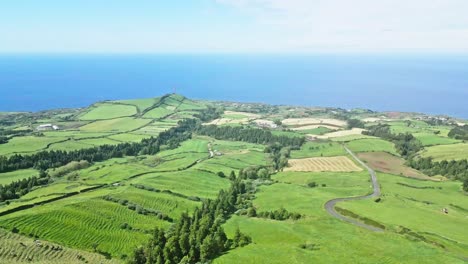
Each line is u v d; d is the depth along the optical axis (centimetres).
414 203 16700
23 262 11219
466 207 17275
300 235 11650
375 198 17000
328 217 13888
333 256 9644
